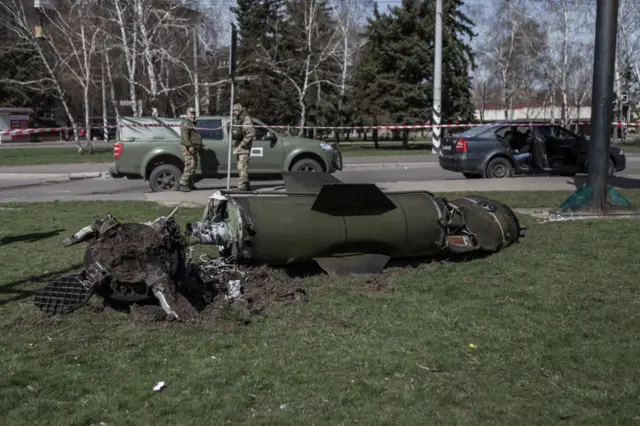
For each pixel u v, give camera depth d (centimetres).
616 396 364
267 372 401
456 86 3928
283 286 589
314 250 622
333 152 1441
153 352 436
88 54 3309
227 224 636
